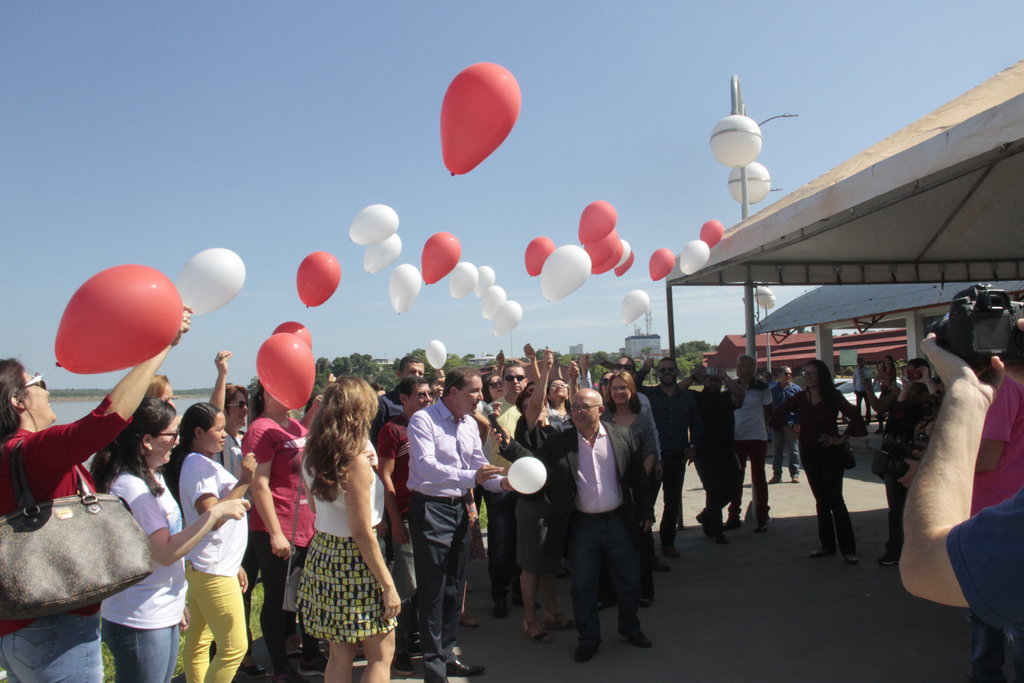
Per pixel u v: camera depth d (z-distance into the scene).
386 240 5.54
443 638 3.92
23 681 2.16
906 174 3.98
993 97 4.80
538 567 4.53
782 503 8.66
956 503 1.14
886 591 5.10
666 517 6.27
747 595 5.18
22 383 2.28
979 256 8.45
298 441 3.93
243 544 3.36
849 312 15.81
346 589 2.96
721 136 6.39
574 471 4.21
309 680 4.07
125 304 2.17
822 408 5.95
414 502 3.91
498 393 6.23
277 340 3.52
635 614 4.34
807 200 4.95
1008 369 2.35
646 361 7.05
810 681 3.72
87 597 2.08
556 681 3.88
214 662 3.22
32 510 2.09
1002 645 3.25
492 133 3.73
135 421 2.73
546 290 5.14
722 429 6.72
